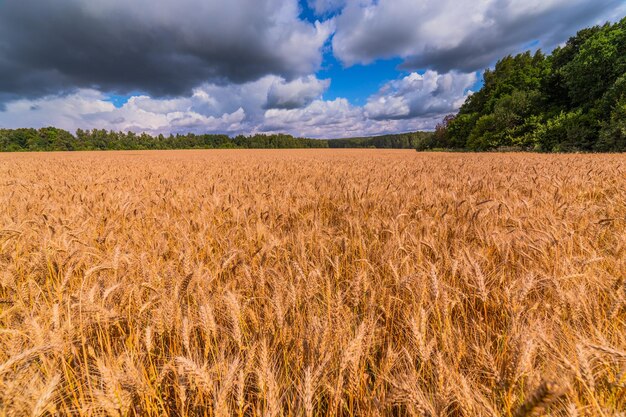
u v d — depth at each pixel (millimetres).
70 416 1279
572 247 2625
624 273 2023
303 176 10016
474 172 10375
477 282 1879
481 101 57000
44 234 2982
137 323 1797
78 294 1699
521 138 35875
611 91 25859
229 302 1631
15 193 6332
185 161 23312
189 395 1324
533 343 1345
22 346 1560
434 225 3574
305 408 1208
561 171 8695
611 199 4594
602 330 1600
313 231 3387
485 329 1837
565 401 1102
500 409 1263
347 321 1774
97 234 3564
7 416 1082
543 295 2107
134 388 1290
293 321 1891
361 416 1302
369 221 3820
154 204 5387
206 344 1518
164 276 2150
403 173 10461
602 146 25625
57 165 19188
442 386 1200
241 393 1243
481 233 3014
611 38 28359
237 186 7430
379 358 1802
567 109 34688
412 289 2031
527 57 53469
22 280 2365
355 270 2650
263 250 2736
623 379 1155
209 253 2891
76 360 1665
